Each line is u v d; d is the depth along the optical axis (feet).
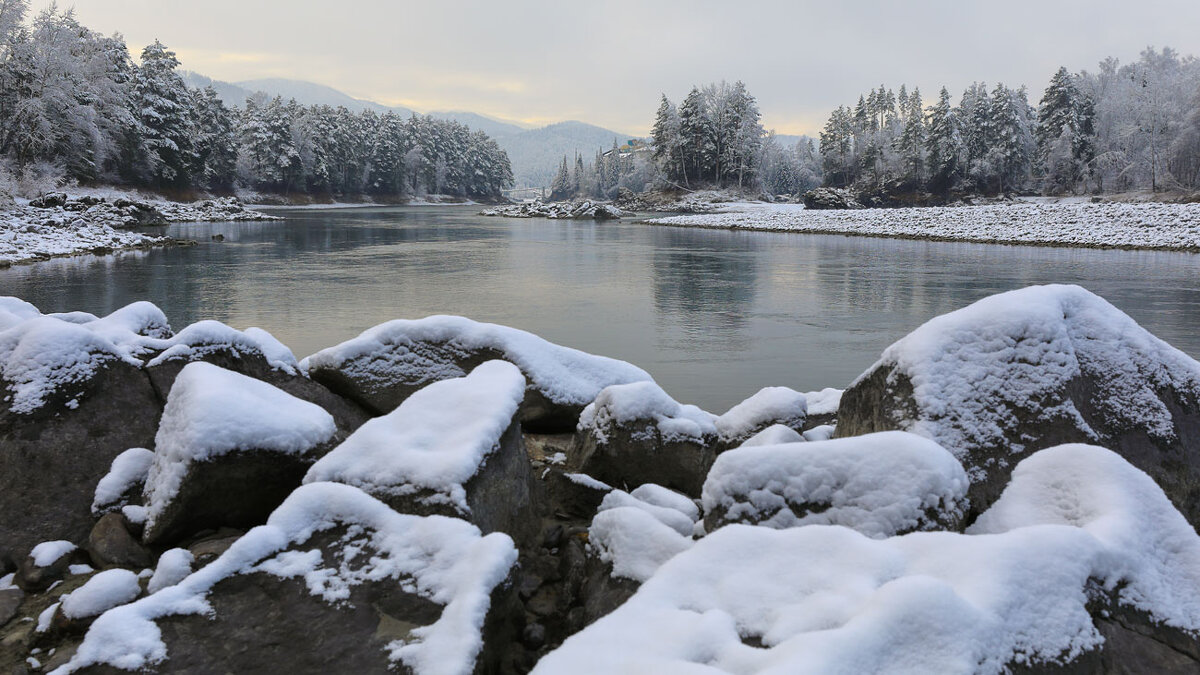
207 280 78.23
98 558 12.07
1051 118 310.04
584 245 142.20
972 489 11.71
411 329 19.43
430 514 11.14
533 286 77.61
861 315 60.29
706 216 272.51
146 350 17.04
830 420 19.02
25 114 192.54
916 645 6.53
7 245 101.60
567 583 11.46
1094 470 10.05
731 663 6.69
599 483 15.37
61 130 205.98
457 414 13.16
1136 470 9.98
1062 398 12.62
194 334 16.53
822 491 10.18
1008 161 327.67
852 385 15.20
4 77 196.13
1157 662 7.46
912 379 13.10
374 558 10.02
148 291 68.80
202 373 13.62
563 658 6.98
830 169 423.23
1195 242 128.88
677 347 46.75
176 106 271.49
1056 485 10.36
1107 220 164.55
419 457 11.76
